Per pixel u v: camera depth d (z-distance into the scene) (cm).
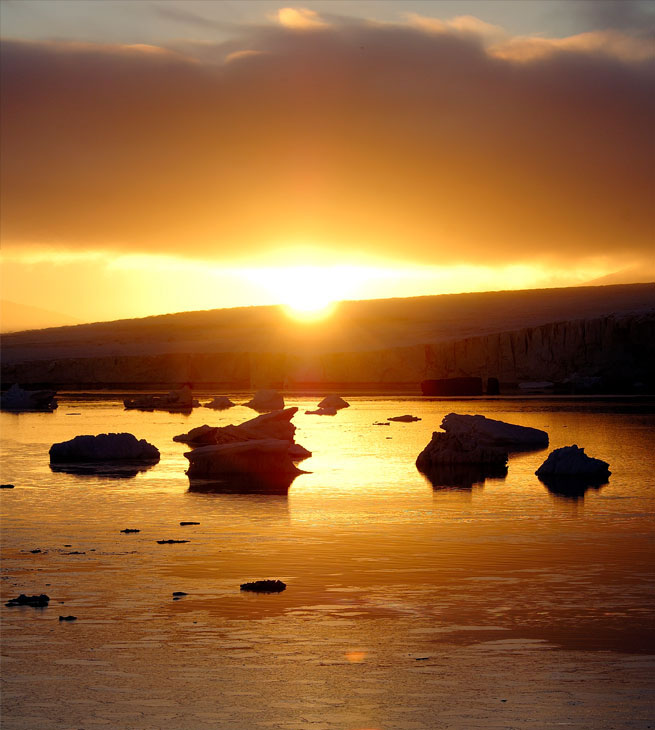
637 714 941
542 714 943
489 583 1505
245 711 963
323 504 2342
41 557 1728
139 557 1723
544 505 2306
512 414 5916
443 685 1032
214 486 2698
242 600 1407
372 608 1356
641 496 2448
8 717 952
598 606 1361
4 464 3328
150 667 1103
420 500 2397
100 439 3516
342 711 958
